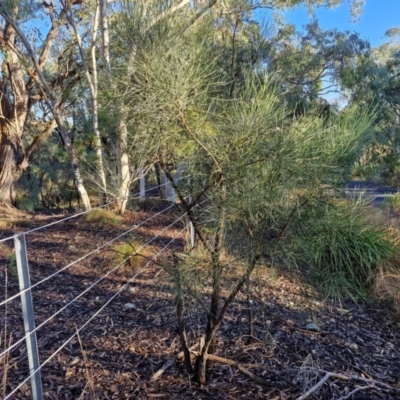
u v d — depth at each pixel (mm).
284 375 3025
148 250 5520
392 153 10289
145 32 2197
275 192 2090
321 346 3539
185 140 2213
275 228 2301
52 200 18344
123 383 2832
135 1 2268
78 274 5051
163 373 2963
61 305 4137
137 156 2381
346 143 2145
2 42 9383
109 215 7594
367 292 4660
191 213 2465
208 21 2564
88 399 2633
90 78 5082
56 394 2676
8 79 11234
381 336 3965
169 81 2098
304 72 9094
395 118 11234
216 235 2396
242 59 2824
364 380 3070
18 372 2924
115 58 2441
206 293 3404
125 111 2227
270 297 3732
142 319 3814
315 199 2205
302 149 2055
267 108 2135
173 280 2451
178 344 3359
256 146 2078
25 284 2059
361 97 9281
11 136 11297
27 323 2086
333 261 2848
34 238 6762
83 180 8680
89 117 6457
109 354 3211
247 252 2322
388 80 10773
